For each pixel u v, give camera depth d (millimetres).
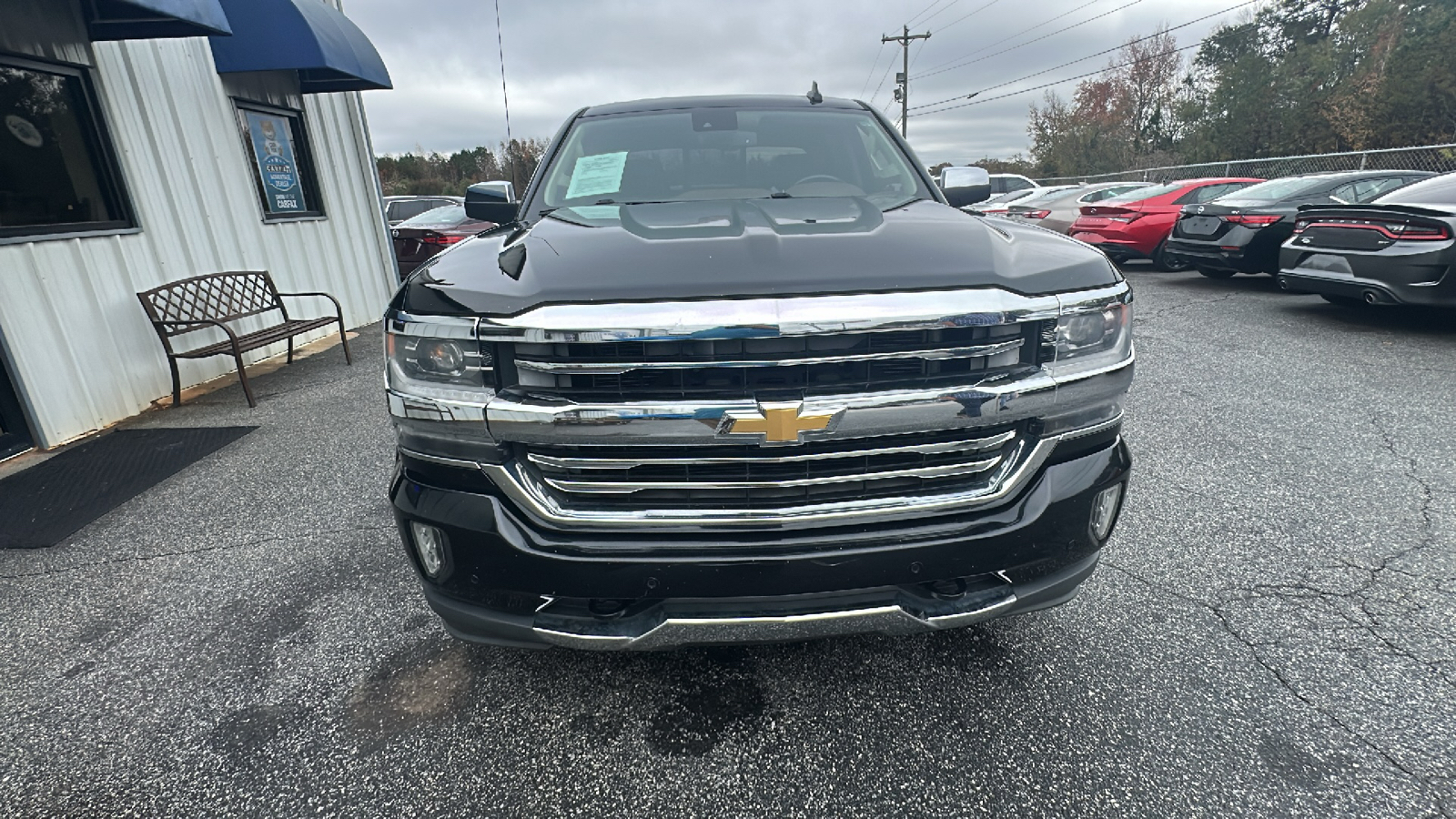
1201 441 3906
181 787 1865
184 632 2525
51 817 1790
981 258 1746
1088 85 48969
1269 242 8242
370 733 2033
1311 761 1823
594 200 2746
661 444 1601
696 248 1768
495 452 1676
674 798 1790
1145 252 10680
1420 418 4172
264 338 5418
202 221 5926
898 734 1967
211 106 6066
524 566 1697
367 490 3678
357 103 8305
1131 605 2484
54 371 4492
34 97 4617
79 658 2402
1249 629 2344
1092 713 2016
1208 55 41500
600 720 2057
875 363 1623
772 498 1703
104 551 3105
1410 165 18344
